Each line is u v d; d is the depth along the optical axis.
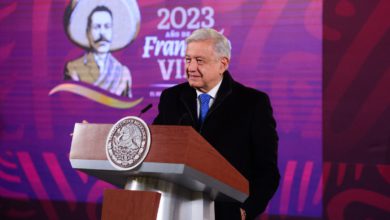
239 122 3.42
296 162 6.13
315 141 6.11
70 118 6.77
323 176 6.07
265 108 3.50
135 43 6.61
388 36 6.00
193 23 6.47
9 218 6.88
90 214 6.67
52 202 6.78
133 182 2.49
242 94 3.51
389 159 5.95
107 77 6.67
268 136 3.43
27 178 6.86
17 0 6.94
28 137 6.88
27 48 6.91
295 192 6.12
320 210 6.06
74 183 6.73
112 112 6.64
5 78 6.95
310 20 6.18
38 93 6.87
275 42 6.25
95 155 2.45
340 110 6.06
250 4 6.33
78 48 6.77
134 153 2.36
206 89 3.47
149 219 2.36
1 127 6.93
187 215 2.64
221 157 2.58
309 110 6.13
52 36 6.86
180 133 2.32
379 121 5.98
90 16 6.75
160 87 6.52
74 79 6.77
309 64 6.16
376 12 6.03
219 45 3.34
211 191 2.62
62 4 6.85
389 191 5.93
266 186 3.34
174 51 6.50
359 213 5.98
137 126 2.37
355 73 6.05
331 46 6.11
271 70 6.25
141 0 6.60
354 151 6.02
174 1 6.52
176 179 2.42
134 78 6.59
